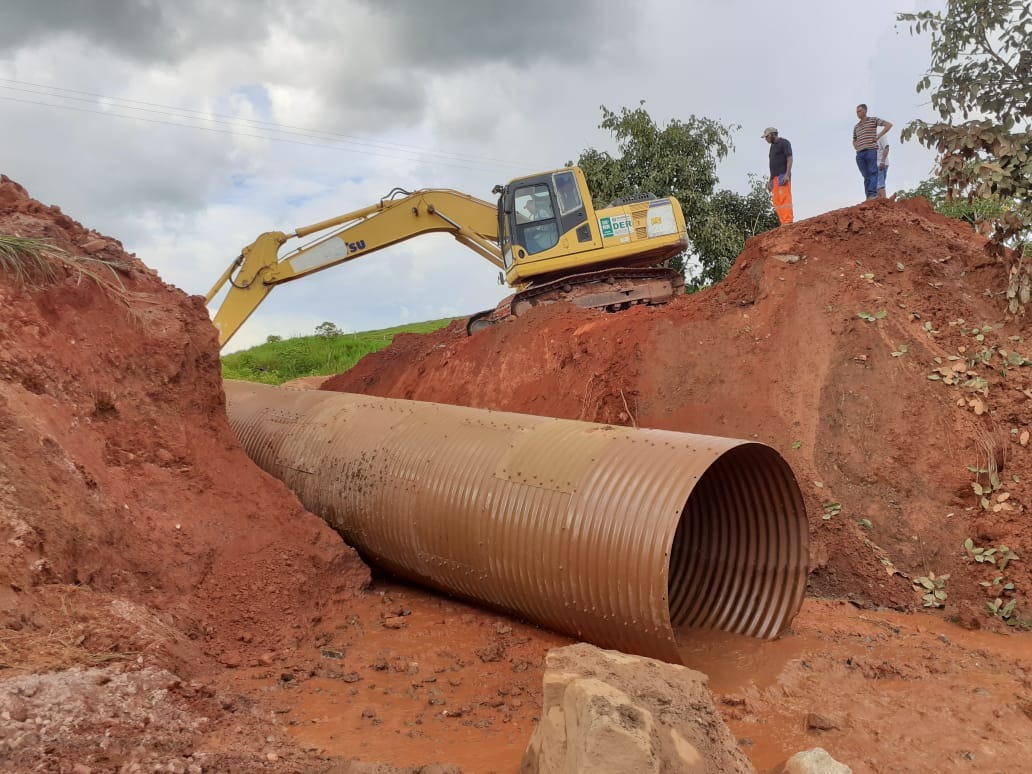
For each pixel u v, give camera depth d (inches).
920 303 436.8
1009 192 402.9
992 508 350.6
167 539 283.1
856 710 238.5
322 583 319.9
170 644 233.9
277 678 249.4
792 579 297.1
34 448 250.4
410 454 344.5
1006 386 383.2
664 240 654.5
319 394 446.6
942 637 300.8
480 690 251.4
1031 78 398.0
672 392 465.1
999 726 226.7
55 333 299.0
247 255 739.4
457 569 314.0
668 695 180.4
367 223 743.1
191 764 170.1
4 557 217.0
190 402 334.0
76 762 158.1
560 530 273.0
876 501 373.4
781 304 465.4
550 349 551.8
